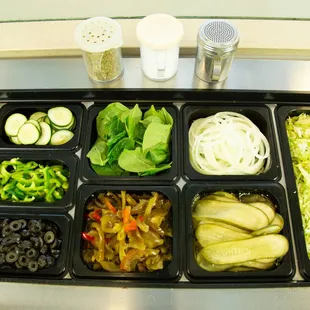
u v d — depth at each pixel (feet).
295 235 3.98
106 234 4.14
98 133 4.70
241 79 4.72
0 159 4.61
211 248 3.91
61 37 4.66
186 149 4.47
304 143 4.67
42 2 4.58
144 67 4.62
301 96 4.71
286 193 4.22
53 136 4.72
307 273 3.78
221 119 4.81
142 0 4.57
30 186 4.51
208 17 4.63
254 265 3.89
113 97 4.82
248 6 4.58
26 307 3.76
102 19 4.30
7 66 4.85
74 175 4.39
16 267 3.98
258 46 4.55
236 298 3.70
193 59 4.83
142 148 4.37
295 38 4.57
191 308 3.68
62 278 3.85
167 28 4.13
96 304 3.74
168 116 4.55
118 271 3.91
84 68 4.85
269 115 4.72
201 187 4.22
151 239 4.04
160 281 3.77
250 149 4.65
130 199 4.25
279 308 3.67
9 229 4.14
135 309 3.70
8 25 4.71
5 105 4.88
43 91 4.75
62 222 4.12
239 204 4.18
